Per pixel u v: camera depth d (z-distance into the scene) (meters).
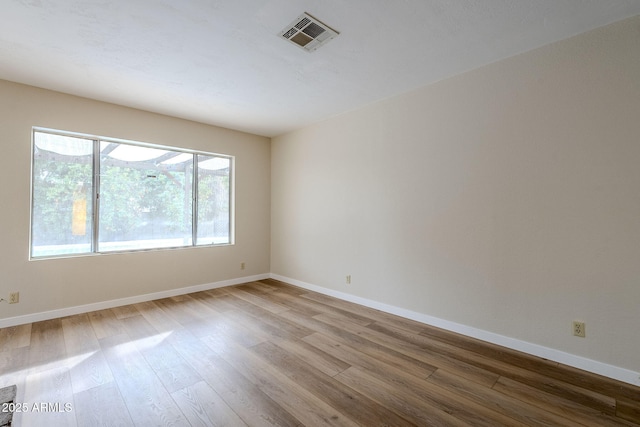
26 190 2.99
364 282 3.64
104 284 3.46
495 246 2.56
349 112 3.80
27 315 2.98
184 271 4.12
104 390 1.89
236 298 3.92
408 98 3.18
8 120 2.90
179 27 2.09
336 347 2.52
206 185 4.46
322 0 1.82
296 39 2.24
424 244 3.05
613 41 2.01
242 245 4.75
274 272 5.04
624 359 1.99
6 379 2.00
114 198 3.62
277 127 4.52
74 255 3.31
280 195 4.94
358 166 3.71
